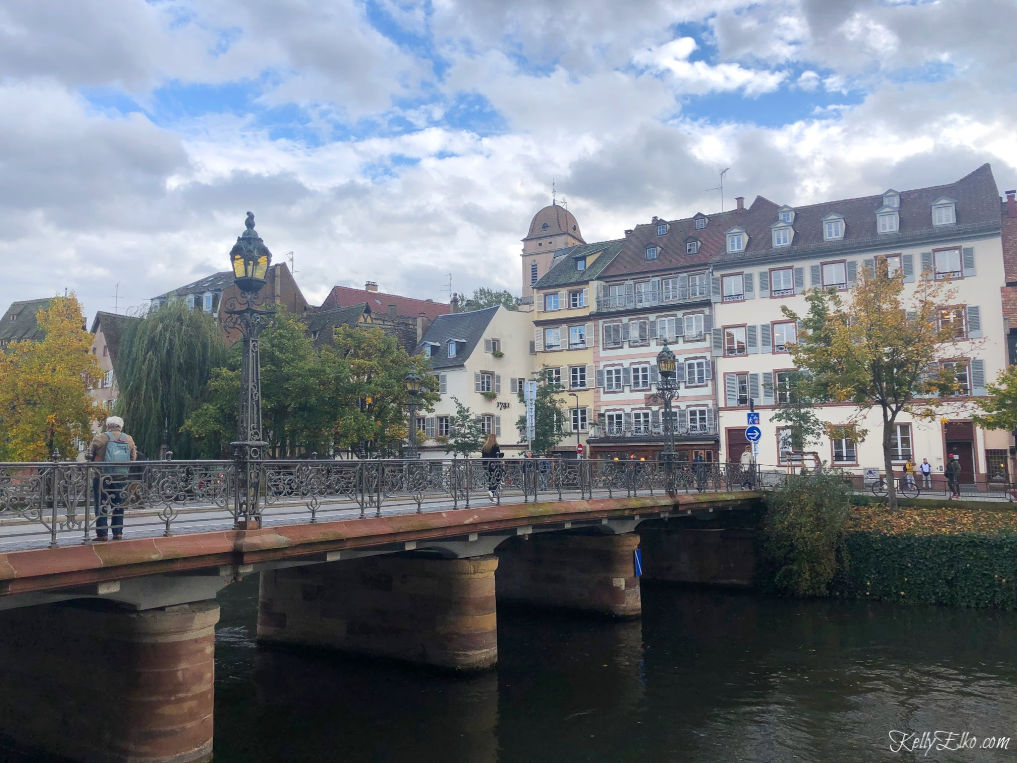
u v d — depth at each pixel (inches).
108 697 395.9
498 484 584.4
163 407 1167.0
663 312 1866.4
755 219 1867.6
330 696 563.2
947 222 1558.8
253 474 389.4
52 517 308.0
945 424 1492.4
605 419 1926.7
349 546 436.8
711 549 1024.9
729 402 1742.1
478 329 2023.9
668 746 473.7
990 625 770.2
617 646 719.1
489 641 622.8
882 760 454.0
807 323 1091.3
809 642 722.8
